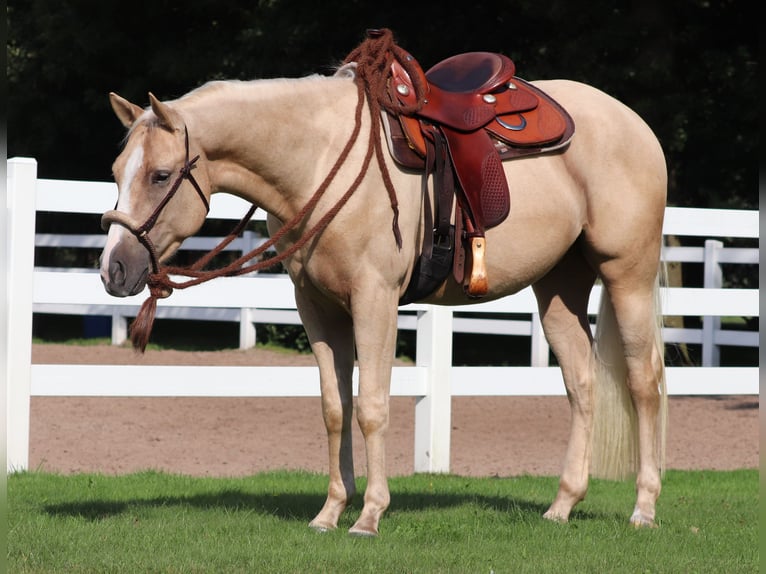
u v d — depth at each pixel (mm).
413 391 11516
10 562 6473
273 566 6414
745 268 28734
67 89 25531
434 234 7367
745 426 15477
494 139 7664
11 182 10414
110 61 24281
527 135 7711
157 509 8203
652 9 19703
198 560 6566
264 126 6898
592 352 8469
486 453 13086
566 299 8484
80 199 10859
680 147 20062
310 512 8273
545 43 20516
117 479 9922
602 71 19719
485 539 7426
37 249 29359
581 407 8375
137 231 6445
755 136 21250
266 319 21906
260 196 7094
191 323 29078
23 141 26016
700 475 11367
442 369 11578
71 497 8836
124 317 22812
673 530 7898
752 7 20797
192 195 6711
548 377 12062
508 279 7848
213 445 12969
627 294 8172
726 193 24203
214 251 7105
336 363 7469
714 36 21203
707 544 7469
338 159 6969
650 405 8242
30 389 10422
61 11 23297
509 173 7699
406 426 15016
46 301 10852
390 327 7066
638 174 8094
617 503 9516
